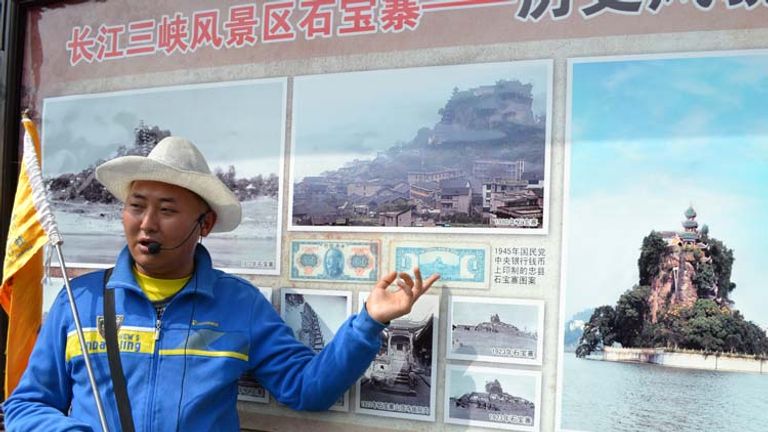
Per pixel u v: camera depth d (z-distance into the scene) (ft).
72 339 5.35
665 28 5.35
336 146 6.19
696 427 5.12
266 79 6.45
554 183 5.54
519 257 5.60
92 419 5.13
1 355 7.29
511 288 5.61
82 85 7.20
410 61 6.01
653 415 5.21
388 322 5.28
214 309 5.50
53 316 5.55
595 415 5.34
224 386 5.33
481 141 5.76
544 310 5.50
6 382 6.29
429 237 5.86
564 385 5.43
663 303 5.24
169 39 6.84
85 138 7.13
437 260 5.82
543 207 5.55
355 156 6.13
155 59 6.89
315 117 6.27
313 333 6.14
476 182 5.75
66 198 7.16
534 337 5.52
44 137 7.32
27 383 5.39
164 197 5.25
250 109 6.49
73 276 7.07
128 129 6.95
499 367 5.61
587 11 5.53
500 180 5.69
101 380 5.20
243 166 6.48
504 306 5.61
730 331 5.08
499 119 5.72
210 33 6.68
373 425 5.95
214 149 6.58
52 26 7.38
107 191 7.00
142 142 6.88
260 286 6.37
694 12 5.30
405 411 5.83
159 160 5.24
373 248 6.03
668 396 5.19
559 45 5.59
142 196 5.27
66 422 4.84
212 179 5.28
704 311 5.15
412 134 5.97
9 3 7.41
